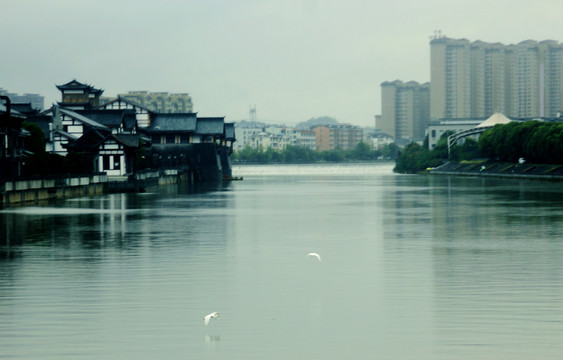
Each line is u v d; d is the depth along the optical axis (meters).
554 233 46.25
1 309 24.41
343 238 44.47
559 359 18.70
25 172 87.88
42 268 32.66
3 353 19.58
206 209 70.38
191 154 157.12
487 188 112.75
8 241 42.94
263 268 32.72
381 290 27.41
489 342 20.19
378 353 19.39
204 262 34.56
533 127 164.75
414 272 31.30
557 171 141.75
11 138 76.56
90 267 32.97
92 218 59.16
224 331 21.69
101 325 22.34
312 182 156.12
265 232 48.31
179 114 165.00
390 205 75.06
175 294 26.86
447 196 91.38
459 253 37.06
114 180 107.81
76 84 154.00
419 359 18.88
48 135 115.69
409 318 22.94
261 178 193.50
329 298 26.09
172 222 55.59
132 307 24.73
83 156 101.81
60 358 19.19
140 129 157.12
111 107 161.62
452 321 22.47
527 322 22.19
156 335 21.23
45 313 23.83
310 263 34.19
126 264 33.91
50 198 85.75
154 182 127.12
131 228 51.00
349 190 112.38
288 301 25.64
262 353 19.52
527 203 75.81
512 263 33.53
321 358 19.06
